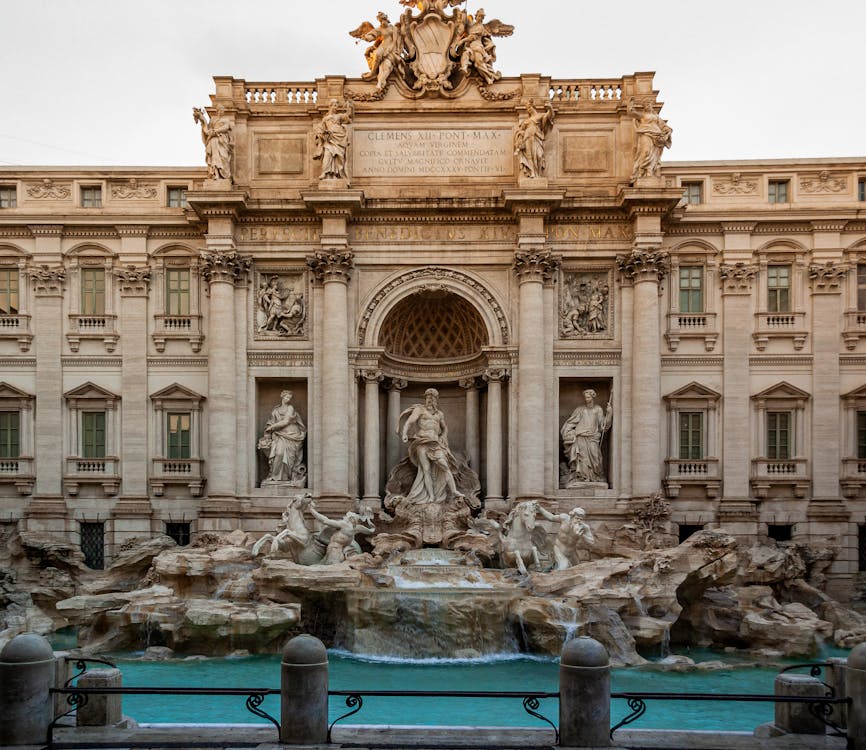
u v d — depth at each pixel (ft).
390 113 140.46
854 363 139.13
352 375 137.39
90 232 142.20
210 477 133.69
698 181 141.38
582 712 46.57
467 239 138.62
